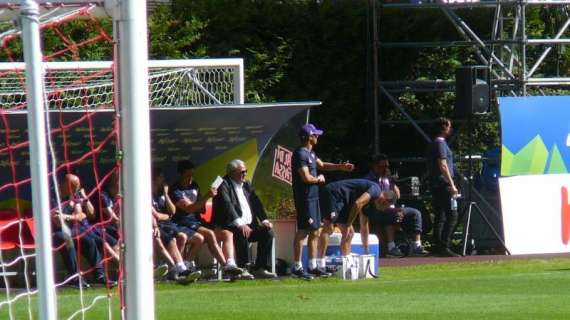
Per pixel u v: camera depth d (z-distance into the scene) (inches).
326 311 1573.6
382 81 3061.0
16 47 2321.6
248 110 2310.5
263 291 1862.7
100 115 2187.5
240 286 1989.4
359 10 3073.3
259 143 2367.1
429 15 3075.8
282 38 2994.6
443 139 2657.5
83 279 1940.2
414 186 2837.1
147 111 927.7
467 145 3016.7
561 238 2706.7
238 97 2534.5
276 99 3004.4
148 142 927.7
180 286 1990.7
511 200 2679.6
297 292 1844.2
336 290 1879.9
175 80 2628.0
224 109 2292.1
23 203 2165.4
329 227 2166.6
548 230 2699.3
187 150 2354.8
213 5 2960.1
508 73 2883.9
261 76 2992.1
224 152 2364.7
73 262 1937.7
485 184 2864.2
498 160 2849.4
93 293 1809.8
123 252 927.0
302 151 2139.5
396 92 3006.9
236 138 2359.7
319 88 3048.7
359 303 1669.5
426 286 1934.1
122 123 921.5
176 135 2336.4
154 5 3014.3
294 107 2331.4
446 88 2987.2
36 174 819.4
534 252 2679.6
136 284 919.0
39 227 819.4
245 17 2970.0
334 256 2242.9
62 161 2187.5
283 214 2386.8
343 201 2170.3
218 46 2960.1
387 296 1771.7
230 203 2111.2
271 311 1571.1
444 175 2637.8
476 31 3078.2
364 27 3080.7
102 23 2393.0
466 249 2704.2
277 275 2206.0
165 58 2876.5
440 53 3097.9
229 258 2100.1
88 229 1807.3
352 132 3097.9
